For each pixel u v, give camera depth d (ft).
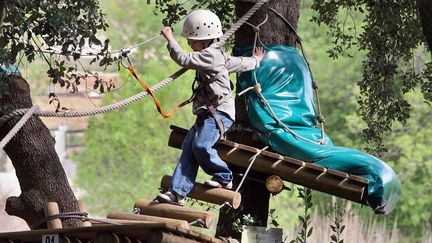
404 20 59.93
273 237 50.01
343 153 49.01
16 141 49.44
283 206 109.60
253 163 48.49
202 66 43.86
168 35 43.88
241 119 51.26
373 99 61.31
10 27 47.42
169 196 44.16
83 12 49.98
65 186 50.26
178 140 49.55
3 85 46.68
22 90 48.60
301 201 109.81
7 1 46.44
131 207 115.96
